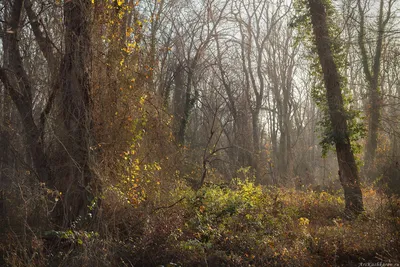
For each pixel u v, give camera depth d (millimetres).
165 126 13656
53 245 9688
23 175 11359
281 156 38469
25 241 9477
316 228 12594
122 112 11977
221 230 11164
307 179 31297
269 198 15078
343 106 17281
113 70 11922
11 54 11805
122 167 11961
